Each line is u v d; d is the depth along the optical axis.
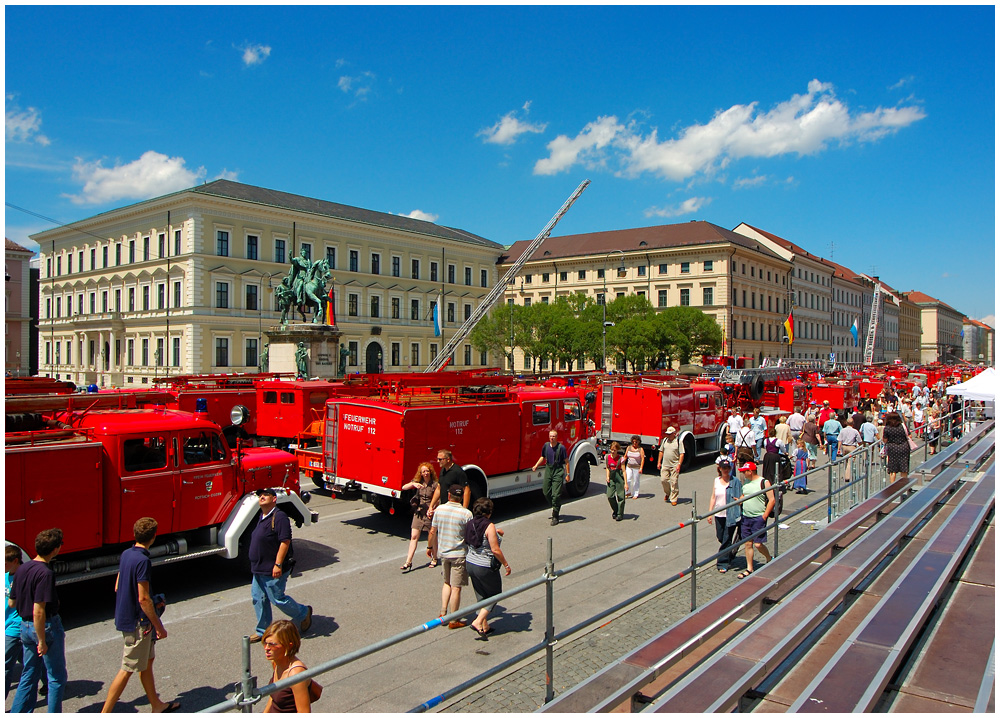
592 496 17.94
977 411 34.38
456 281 88.12
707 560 8.95
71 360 78.00
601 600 9.58
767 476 14.27
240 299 66.19
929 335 173.38
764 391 33.09
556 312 66.00
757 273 96.94
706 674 6.09
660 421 21.48
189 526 10.12
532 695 6.82
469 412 14.77
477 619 8.32
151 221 67.75
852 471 14.77
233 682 7.38
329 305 41.66
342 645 8.28
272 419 23.95
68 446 8.89
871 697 5.71
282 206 69.06
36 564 6.32
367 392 20.61
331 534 13.77
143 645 6.48
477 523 8.39
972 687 6.10
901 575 8.70
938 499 13.32
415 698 6.81
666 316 68.69
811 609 7.49
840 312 126.44
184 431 10.09
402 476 13.36
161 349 66.06
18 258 83.62
